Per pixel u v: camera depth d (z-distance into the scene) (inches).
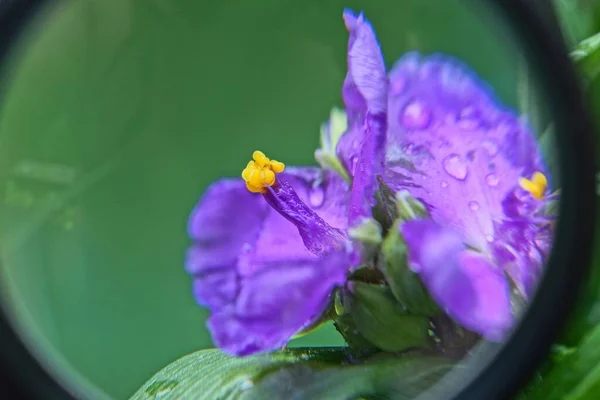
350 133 4.9
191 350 5.9
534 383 4.7
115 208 6.5
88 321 6.0
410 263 4.6
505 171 4.7
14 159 6.1
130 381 5.8
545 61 4.2
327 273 4.6
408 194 4.7
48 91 6.1
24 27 4.1
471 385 4.3
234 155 6.3
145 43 6.4
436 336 4.6
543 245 4.5
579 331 4.7
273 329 4.7
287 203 4.9
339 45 6.1
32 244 6.2
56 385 4.3
